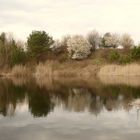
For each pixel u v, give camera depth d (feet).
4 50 297.53
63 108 106.11
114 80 206.28
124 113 93.86
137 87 161.27
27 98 131.54
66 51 331.57
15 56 292.20
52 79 234.99
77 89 161.38
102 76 243.19
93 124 81.10
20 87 178.19
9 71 282.36
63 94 142.82
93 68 274.57
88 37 338.75
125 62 258.78
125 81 196.24
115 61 271.08
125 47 332.60
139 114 92.07
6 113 98.94
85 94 140.67
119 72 240.94
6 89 168.14
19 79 242.17
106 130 74.54
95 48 333.83
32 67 284.82
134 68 235.81
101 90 153.38
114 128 76.23
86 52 310.24
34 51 313.32
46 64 282.77
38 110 103.40
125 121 83.56
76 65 291.58
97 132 72.95
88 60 304.30
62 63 300.20
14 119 90.02
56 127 79.10
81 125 80.48
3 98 132.16
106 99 122.93
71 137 69.46
